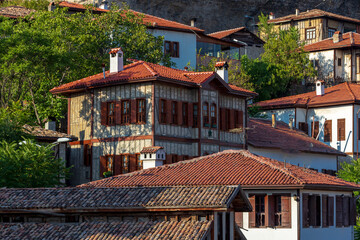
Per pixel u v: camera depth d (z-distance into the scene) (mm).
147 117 100375
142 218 64375
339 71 165375
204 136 105125
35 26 115438
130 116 102125
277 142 120438
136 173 85812
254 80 158375
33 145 86500
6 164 82375
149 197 64250
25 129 98562
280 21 191250
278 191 82000
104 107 105250
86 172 107125
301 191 81875
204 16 184250
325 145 129875
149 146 98625
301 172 87750
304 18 189125
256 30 191250
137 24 126500
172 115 102562
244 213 83250
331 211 88875
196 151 104062
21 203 66125
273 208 82188
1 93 109250
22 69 102625
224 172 83500
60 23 116438
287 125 136375
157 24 138875
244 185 80375
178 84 102688
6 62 105312
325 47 165250
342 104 139625
